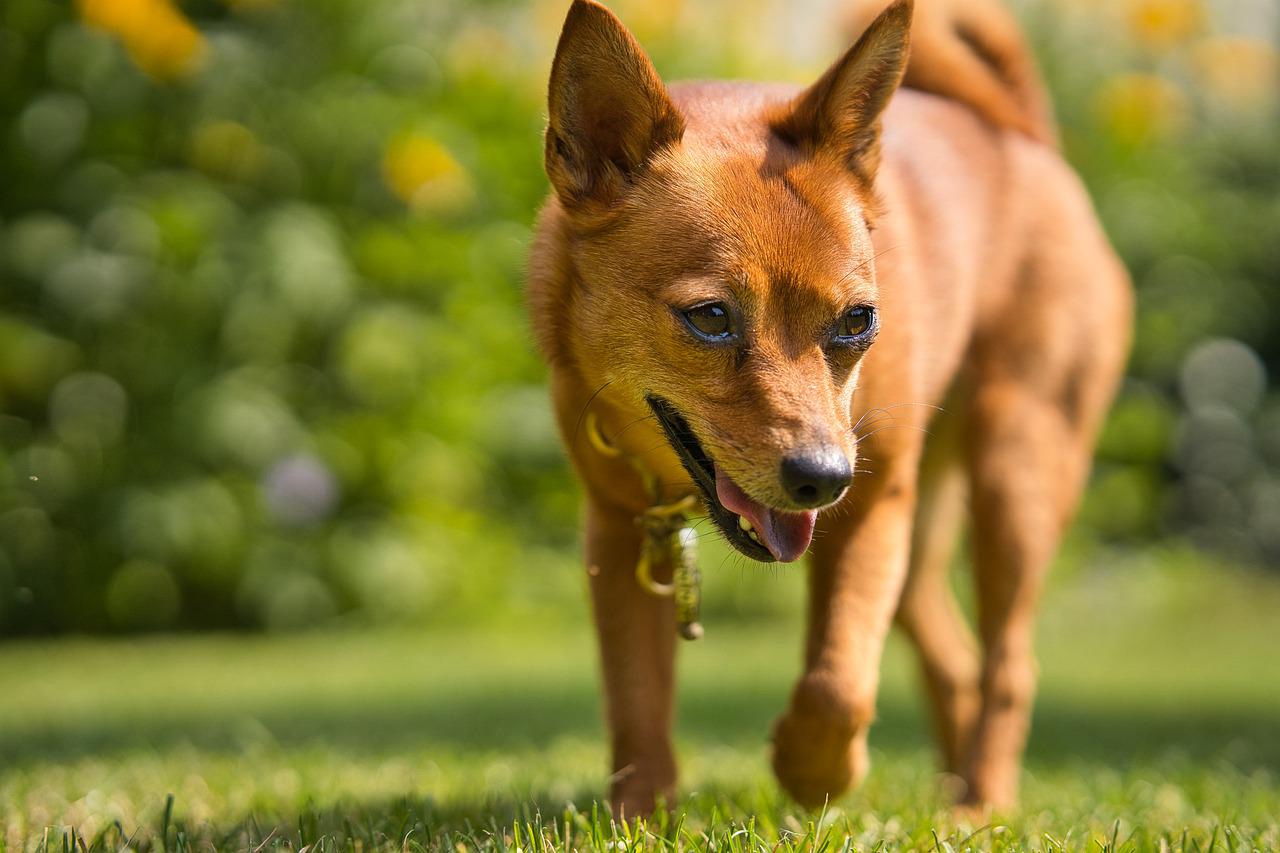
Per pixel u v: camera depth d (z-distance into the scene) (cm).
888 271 475
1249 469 1458
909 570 647
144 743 671
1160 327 1349
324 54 1198
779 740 450
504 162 1209
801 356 414
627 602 478
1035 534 584
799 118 445
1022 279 599
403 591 1136
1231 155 1473
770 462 402
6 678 959
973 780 559
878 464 464
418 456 1148
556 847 384
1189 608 1377
